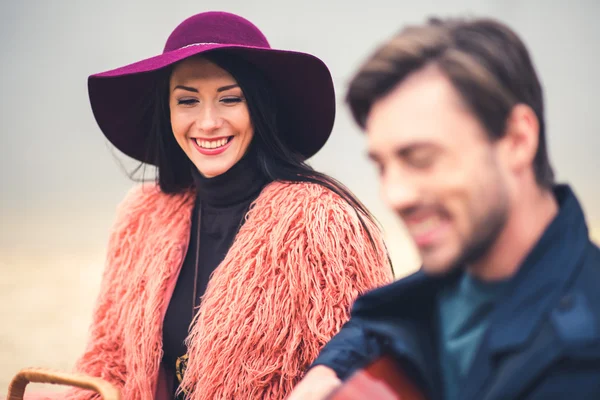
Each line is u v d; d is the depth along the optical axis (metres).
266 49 1.95
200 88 1.96
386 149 0.94
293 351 1.82
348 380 1.06
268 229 1.90
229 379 1.83
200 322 1.88
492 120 0.91
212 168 2.00
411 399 1.06
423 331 1.13
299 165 2.04
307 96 2.12
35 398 2.05
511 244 0.97
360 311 1.17
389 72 0.93
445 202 0.93
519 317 0.95
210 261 2.06
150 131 2.21
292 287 1.83
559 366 0.90
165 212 2.15
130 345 2.05
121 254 2.17
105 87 2.15
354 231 1.90
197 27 2.05
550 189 1.00
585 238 0.96
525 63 0.95
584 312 0.90
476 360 0.98
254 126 2.02
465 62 0.91
